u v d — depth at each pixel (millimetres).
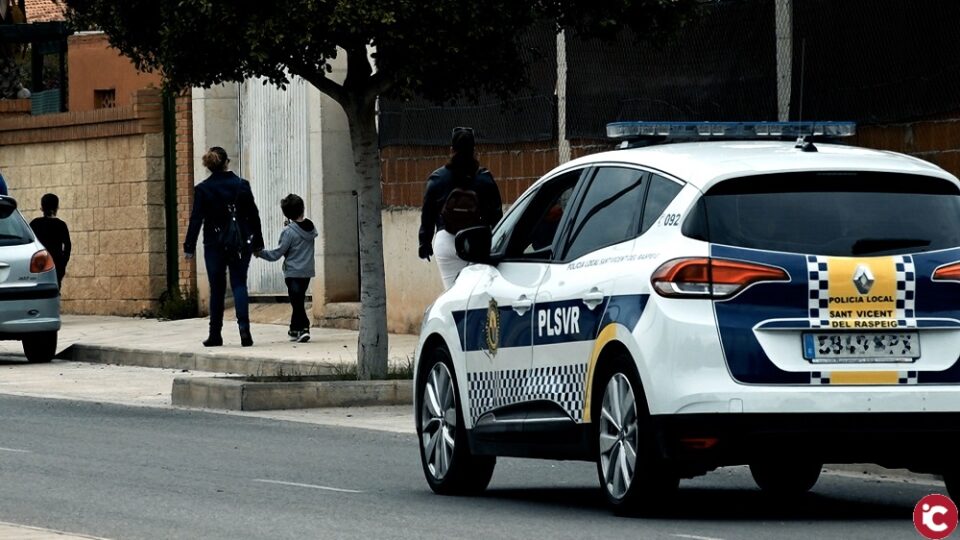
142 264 40312
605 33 23438
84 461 18016
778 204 13219
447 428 15859
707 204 13227
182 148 39344
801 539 12531
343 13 21500
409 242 32844
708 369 12883
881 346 12953
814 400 12805
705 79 27078
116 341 33594
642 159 14180
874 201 13273
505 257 15445
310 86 35344
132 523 13664
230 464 17891
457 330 15781
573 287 14133
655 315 13086
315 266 35406
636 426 13211
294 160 36906
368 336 24547
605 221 14258
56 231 36500
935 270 13039
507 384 14953
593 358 13719
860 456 13031
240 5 21812
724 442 12852
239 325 31531
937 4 23000
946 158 23000
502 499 15383
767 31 26141
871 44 24281
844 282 12938
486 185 23781
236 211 31500
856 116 24609
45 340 32281
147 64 24438
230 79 23453
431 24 22016
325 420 22406
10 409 23859
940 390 12922
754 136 15070
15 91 47844
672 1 23469
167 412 23562
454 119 31656
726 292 12953
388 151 33219
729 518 13750
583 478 17031
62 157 42500
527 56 30000
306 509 14547
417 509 14602
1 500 15023
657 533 12844
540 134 29781
